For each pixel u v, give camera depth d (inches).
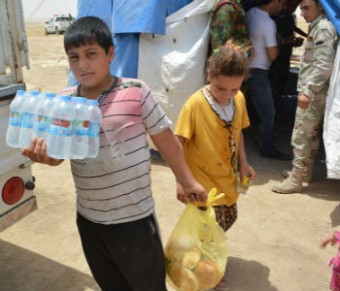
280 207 161.6
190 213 87.1
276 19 219.8
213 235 88.0
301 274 122.3
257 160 211.9
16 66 94.1
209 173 105.3
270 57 196.2
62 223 148.9
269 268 124.6
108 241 78.9
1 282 116.7
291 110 306.2
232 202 109.4
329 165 156.3
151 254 80.3
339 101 152.8
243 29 183.0
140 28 185.2
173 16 187.8
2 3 90.5
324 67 152.8
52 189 176.7
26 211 97.2
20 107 69.9
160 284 83.7
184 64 186.9
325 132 158.1
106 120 71.6
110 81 74.2
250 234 142.6
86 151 66.1
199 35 188.7
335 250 134.0
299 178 171.8
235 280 119.0
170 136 79.9
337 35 152.2
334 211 158.9
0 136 87.6
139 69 195.0
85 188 76.3
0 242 136.4
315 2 155.6
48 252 131.6
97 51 69.7
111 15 196.1
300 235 142.6
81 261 127.3
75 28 69.2
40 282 117.4
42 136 66.2
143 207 77.9
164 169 197.3
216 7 180.2
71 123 65.3
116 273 87.8
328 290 115.8
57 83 422.3
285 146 238.2
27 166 95.2
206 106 101.7
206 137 102.3
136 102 73.3
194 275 84.2
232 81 94.8
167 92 192.7
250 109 261.4
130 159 73.8
